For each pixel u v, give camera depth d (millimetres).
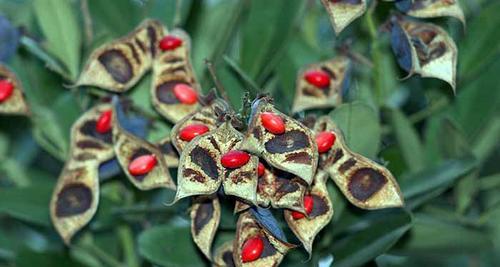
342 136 510
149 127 556
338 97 563
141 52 552
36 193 586
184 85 543
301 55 598
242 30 609
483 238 577
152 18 578
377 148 534
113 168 561
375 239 536
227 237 534
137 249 608
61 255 589
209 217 506
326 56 598
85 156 554
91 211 551
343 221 555
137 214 583
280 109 585
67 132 600
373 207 511
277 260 499
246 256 495
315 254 549
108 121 549
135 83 555
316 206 501
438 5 537
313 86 564
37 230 608
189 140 490
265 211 490
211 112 498
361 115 527
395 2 540
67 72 602
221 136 482
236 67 547
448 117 578
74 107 598
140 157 529
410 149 578
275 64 591
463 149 575
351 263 531
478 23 602
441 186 563
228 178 480
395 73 599
